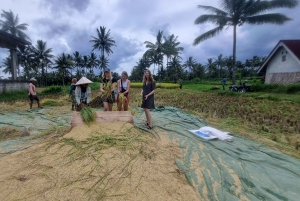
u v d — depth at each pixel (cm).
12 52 1417
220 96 1365
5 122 574
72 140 326
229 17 1739
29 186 215
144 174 245
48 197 198
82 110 418
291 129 529
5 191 207
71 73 4644
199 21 1802
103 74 530
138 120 572
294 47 1597
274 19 1563
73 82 765
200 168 280
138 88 2412
